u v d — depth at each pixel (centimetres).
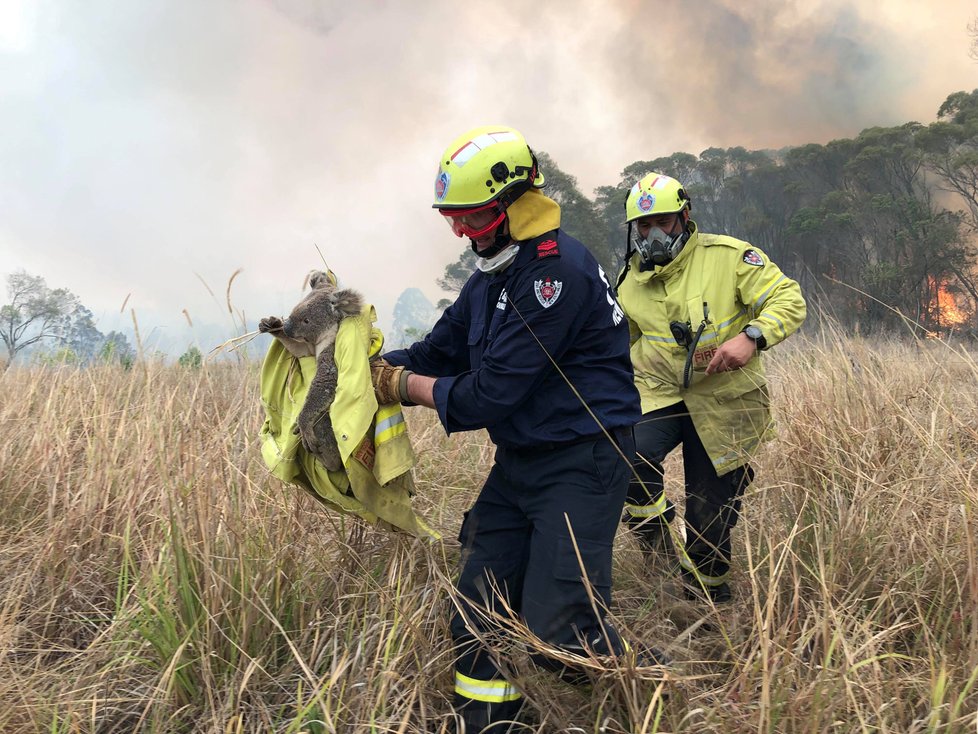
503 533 244
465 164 220
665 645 236
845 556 271
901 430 338
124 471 312
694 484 332
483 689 219
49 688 222
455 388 228
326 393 237
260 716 215
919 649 234
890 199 4275
